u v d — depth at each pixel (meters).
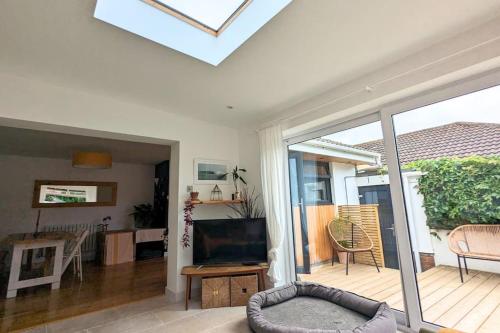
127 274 4.50
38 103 2.40
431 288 2.14
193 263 3.09
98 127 2.72
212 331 2.32
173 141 3.37
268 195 3.25
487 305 1.90
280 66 2.22
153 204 7.17
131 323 2.51
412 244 2.25
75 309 2.90
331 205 2.95
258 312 2.25
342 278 2.78
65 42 1.83
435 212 2.17
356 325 2.02
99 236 5.85
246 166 3.84
